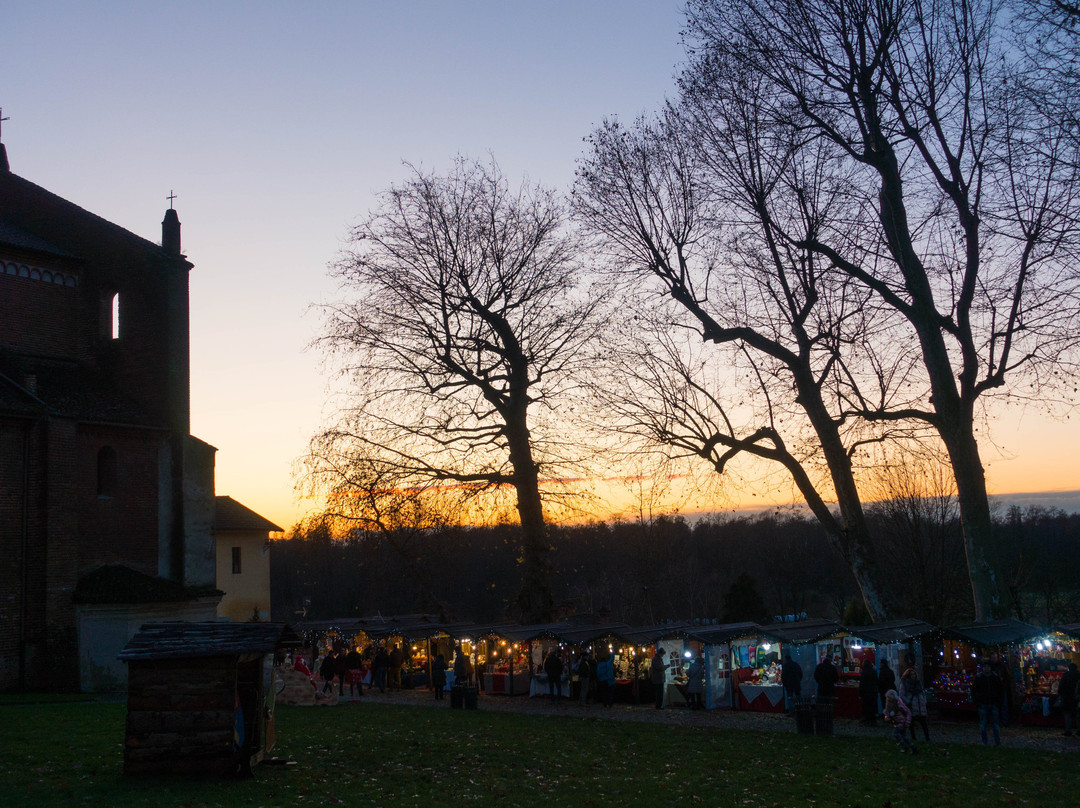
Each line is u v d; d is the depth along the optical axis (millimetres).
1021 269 27547
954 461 29844
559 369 40000
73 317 36906
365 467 38000
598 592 86188
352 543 40812
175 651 14812
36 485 30500
